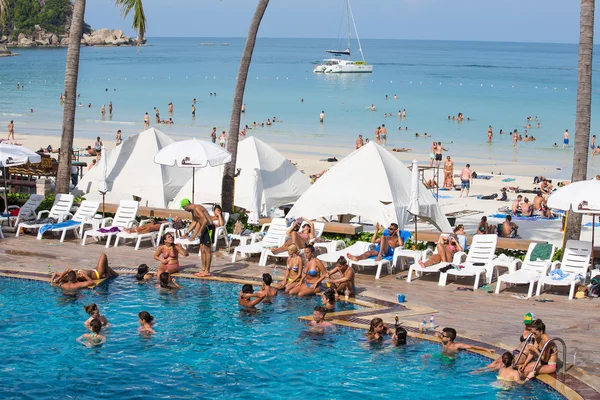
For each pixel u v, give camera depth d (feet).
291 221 65.57
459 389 37.76
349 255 59.47
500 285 56.70
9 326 46.60
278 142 198.90
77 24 79.41
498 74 556.51
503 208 104.99
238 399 36.63
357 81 460.14
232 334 45.68
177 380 38.83
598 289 53.36
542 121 254.88
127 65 604.90
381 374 39.68
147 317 46.32
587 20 60.03
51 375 39.19
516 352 40.86
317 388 37.99
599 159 180.04
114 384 38.22
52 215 74.02
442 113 278.46
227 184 76.33
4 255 64.28
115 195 82.69
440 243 59.21
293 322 48.03
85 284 55.52
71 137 81.41
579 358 40.96
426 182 123.54
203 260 58.75
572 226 61.82
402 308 50.62
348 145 195.62
